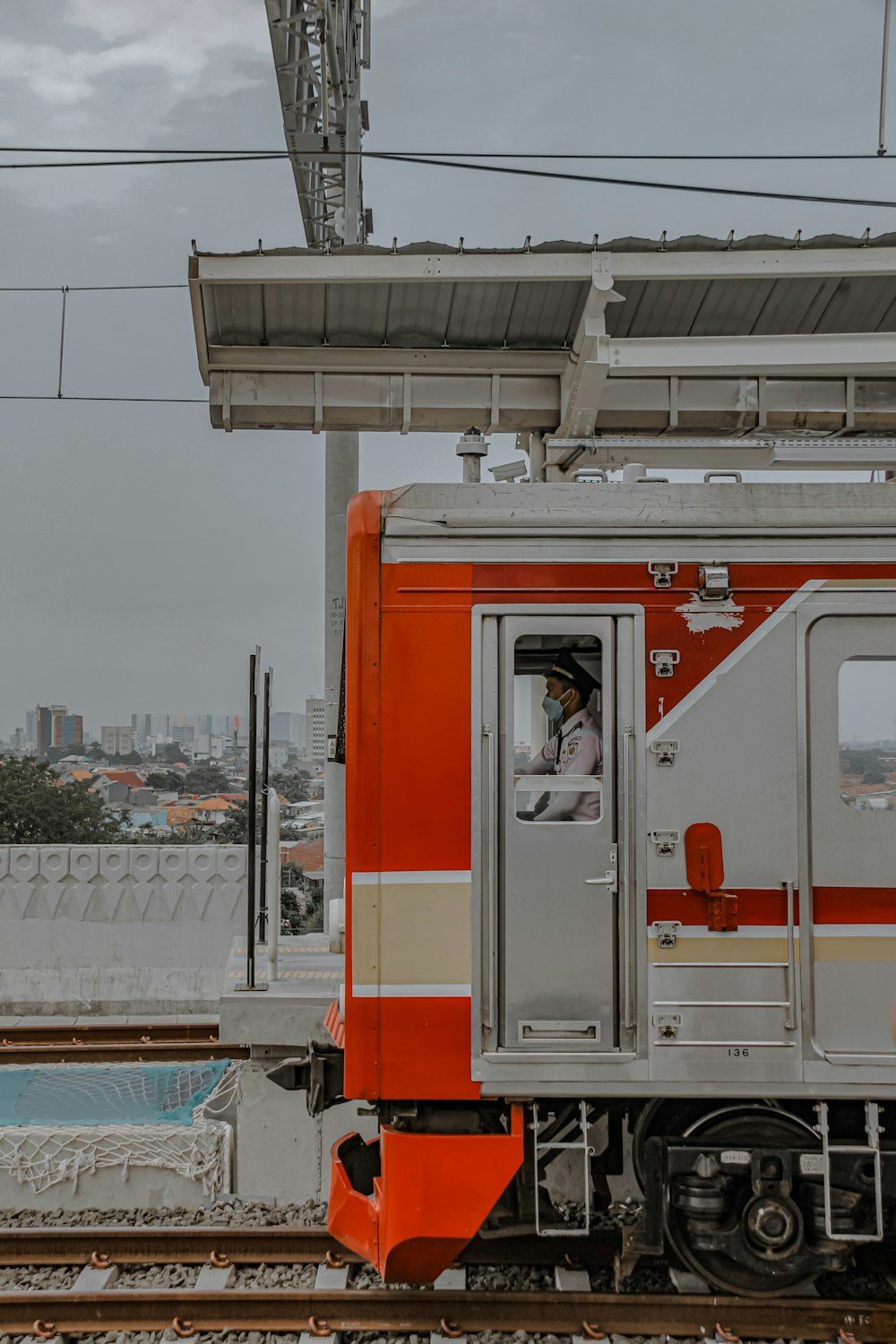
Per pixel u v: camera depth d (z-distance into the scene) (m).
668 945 4.59
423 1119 4.76
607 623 4.70
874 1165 4.74
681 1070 4.57
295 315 7.01
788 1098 4.73
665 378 7.14
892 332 6.82
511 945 4.61
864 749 4.70
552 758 4.82
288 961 7.33
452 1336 4.74
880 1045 4.59
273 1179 6.21
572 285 6.77
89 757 85.62
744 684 4.69
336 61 11.46
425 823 4.63
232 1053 8.30
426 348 7.29
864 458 5.70
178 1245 5.34
